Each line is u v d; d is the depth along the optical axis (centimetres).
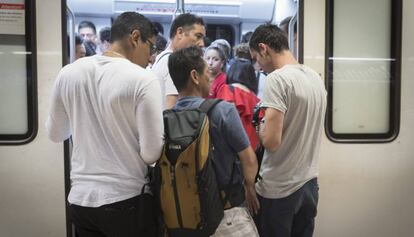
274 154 190
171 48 239
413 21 255
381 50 255
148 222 163
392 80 257
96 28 356
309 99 182
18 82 229
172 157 160
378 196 259
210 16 361
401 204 261
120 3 349
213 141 167
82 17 353
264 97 182
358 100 255
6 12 226
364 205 258
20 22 228
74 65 163
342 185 256
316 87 187
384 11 254
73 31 257
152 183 169
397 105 256
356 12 252
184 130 161
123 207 157
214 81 270
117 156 158
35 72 228
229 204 170
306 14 247
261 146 206
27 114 230
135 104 152
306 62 248
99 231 168
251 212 191
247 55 268
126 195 157
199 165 157
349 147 255
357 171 256
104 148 158
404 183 260
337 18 251
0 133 229
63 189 234
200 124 160
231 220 169
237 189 171
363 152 256
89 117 158
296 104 180
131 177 159
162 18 359
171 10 355
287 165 189
